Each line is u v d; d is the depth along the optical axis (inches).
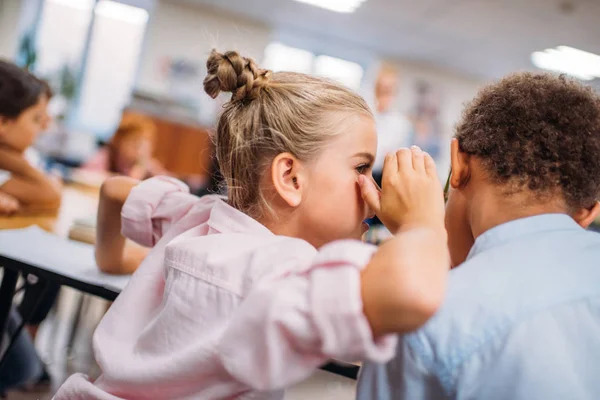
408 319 19.3
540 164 26.1
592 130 26.1
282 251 23.8
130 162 168.1
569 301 24.0
